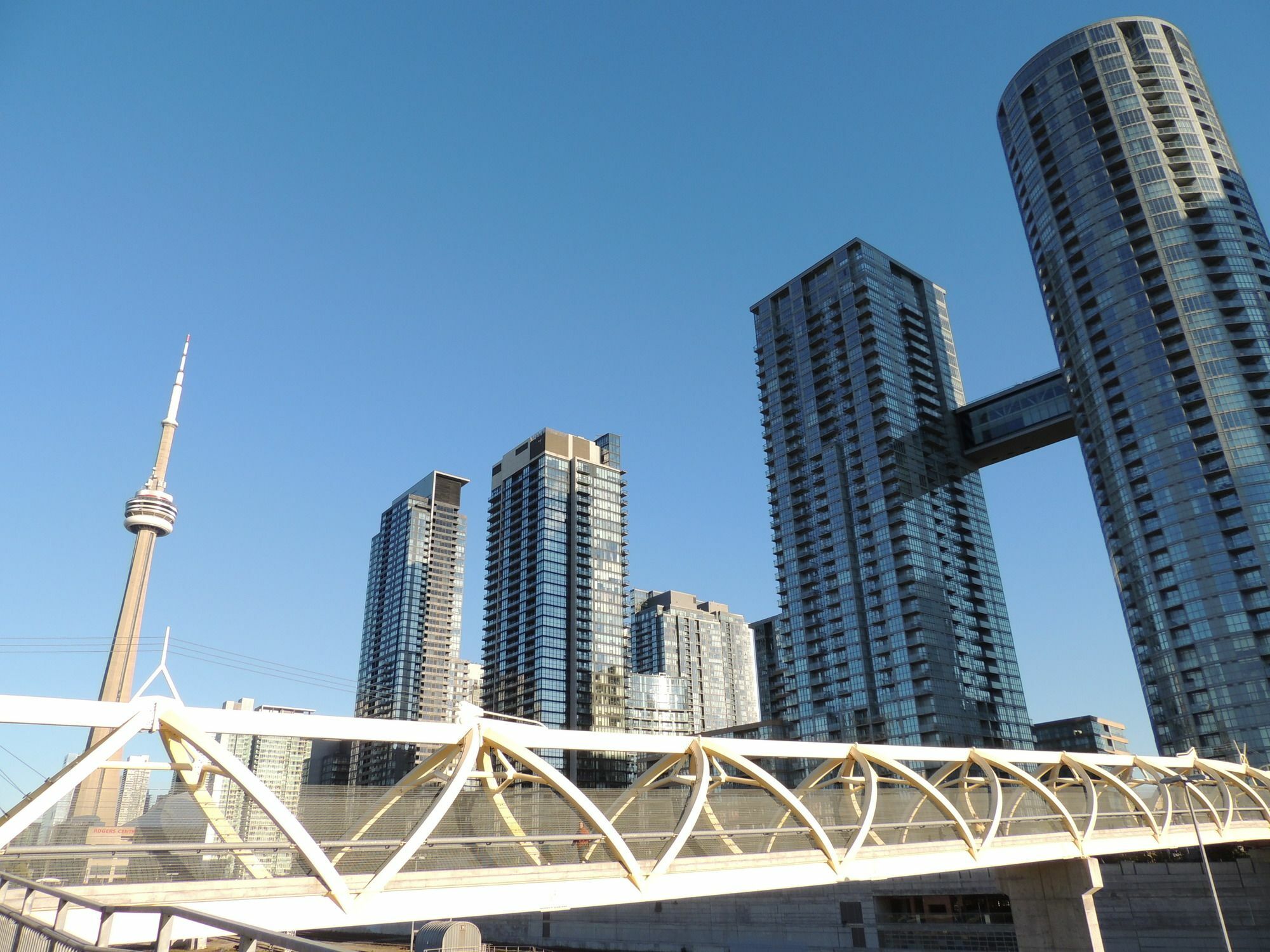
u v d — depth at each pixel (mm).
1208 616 119188
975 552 166250
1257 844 53312
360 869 21594
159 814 20125
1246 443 123188
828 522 168125
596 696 195125
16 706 17797
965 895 60375
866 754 34219
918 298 192000
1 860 15688
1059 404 166750
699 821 30422
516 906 21234
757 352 199625
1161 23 158875
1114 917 54219
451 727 23859
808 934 67375
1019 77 168250
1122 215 145000
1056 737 178500
